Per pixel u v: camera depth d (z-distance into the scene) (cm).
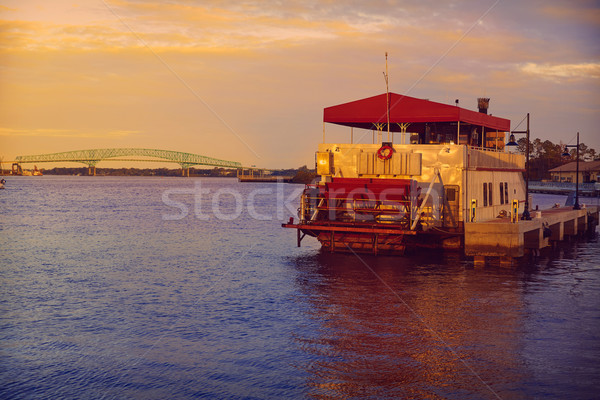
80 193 15175
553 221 3522
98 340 1694
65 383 1389
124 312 2003
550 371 1415
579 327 1769
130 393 1330
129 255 3406
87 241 4169
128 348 1622
